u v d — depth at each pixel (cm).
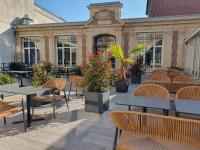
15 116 466
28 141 341
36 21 1939
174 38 1245
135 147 203
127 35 1341
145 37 1325
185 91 338
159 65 1313
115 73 857
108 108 539
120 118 201
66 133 376
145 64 1325
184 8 1722
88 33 1417
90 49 1422
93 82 512
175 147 200
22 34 1617
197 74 876
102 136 363
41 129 395
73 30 1473
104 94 505
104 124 422
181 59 1238
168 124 180
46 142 338
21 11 1700
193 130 171
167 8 1761
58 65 1562
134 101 288
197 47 886
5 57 1533
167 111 266
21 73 1030
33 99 461
